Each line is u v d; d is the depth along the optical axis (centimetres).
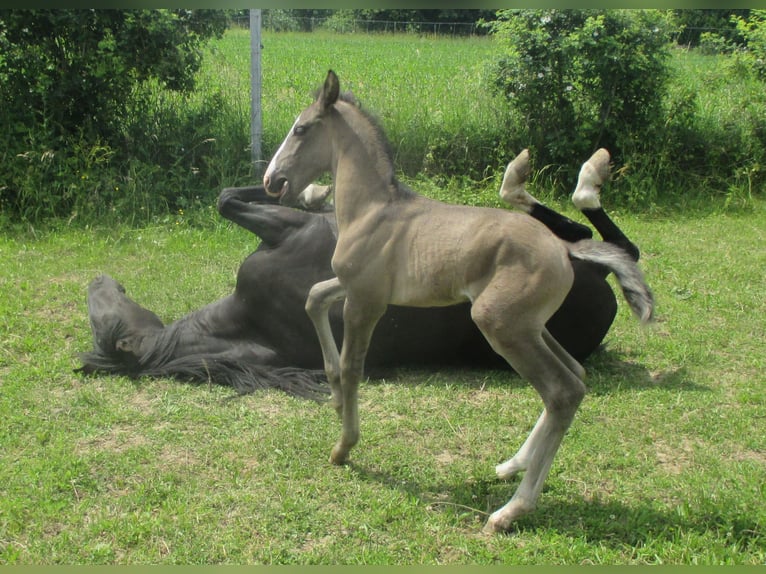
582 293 470
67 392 470
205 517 351
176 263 688
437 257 344
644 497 365
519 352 329
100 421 434
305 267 484
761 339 548
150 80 922
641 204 903
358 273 363
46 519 349
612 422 436
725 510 345
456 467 393
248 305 492
